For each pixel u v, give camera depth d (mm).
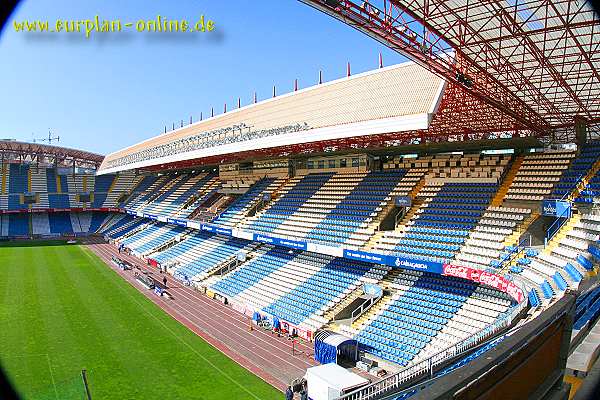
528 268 22125
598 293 11117
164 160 48875
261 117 40906
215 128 49375
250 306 33906
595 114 26609
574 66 19750
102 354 25094
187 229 60656
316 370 20031
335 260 35188
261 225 43000
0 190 78375
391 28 13953
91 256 58500
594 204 24156
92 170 90750
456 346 16250
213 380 22000
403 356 23312
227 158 52312
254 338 28422
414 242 29734
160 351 25750
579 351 7043
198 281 42344
